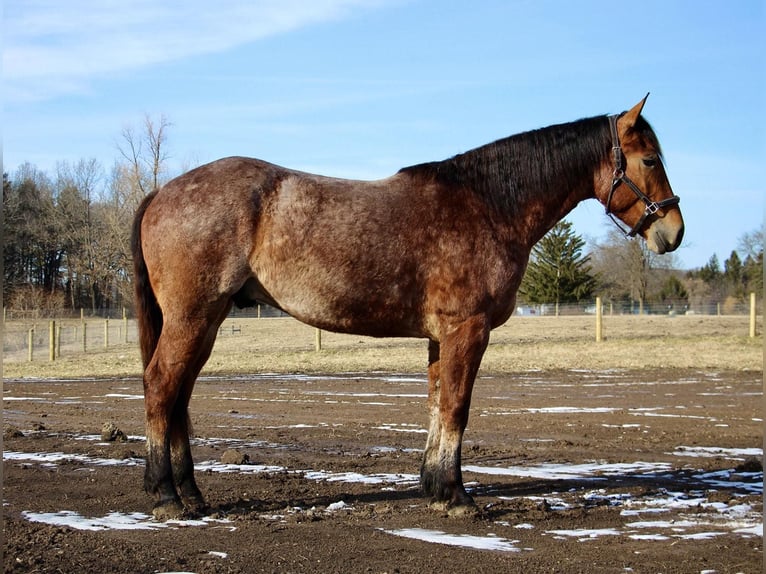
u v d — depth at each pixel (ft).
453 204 21.81
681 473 27.50
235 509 21.56
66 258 220.64
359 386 60.59
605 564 17.11
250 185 20.94
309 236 20.80
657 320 149.18
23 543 17.93
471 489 24.79
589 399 51.26
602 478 26.61
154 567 16.44
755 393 54.90
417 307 21.50
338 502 22.47
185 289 20.53
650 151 23.39
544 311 181.16
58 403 50.03
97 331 152.56
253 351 100.53
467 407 21.43
